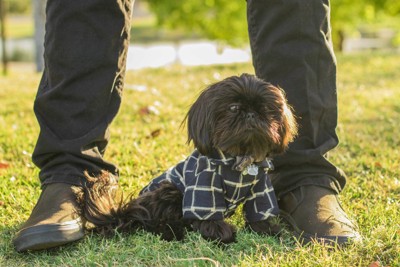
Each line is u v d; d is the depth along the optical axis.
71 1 2.97
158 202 3.16
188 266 2.73
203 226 3.00
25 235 2.85
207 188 2.94
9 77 9.60
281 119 2.85
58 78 3.04
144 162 4.38
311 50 3.19
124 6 3.05
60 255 2.90
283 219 3.32
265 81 3.04
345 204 3.60
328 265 2.76
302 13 3.14
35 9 11.15
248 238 3.08
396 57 11.06
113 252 2.89
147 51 20.50
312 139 3.27
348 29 20.36
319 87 3.27
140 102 6.54
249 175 2.94
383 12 20.05
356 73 9.20
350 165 4.41
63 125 3.06
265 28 3.21
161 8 18.38
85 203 3.09
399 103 6.90
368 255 2.88
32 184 3.99
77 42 3.00
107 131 3.16
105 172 3.19
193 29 19.83
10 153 4.70
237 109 2.76
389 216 3.37
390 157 4.62
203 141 2.83
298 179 3.30
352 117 6.19
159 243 3.00
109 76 3.08
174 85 7.82
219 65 10.11
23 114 6.18
